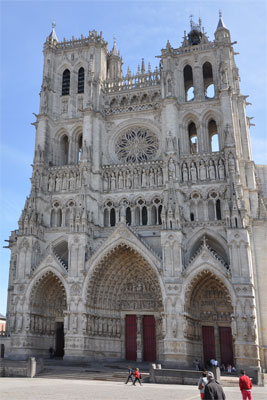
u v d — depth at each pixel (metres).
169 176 70.88
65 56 92.75
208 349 66.75
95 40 90.06
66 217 77.81
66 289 68.56
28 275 71.19
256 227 69.06
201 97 80.81
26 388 38.00
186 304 62.94
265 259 67.06
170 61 83.00
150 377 47.66
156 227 72.38
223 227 68.81
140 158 80.75
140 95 83.81
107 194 77.44
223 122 74.44
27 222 74.25
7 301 83.62
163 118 78.44
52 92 89.31
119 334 71.12
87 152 77.94
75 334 66.00
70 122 85.94
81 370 55.47
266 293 65.44
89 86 84.12
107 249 68.75
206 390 18.45
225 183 71.25
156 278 67.81
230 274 61.84
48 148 83.88
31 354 68.81
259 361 58.38
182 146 77.50
